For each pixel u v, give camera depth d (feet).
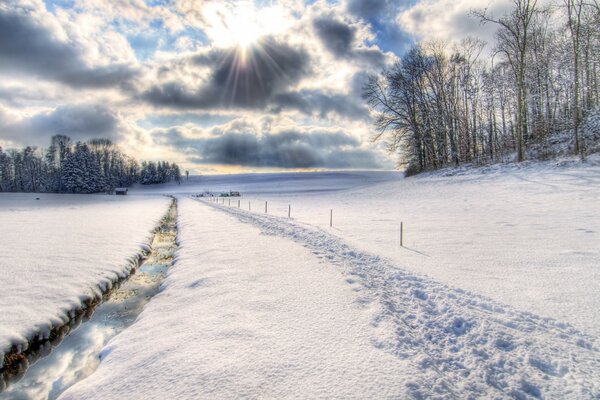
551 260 21.85
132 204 133.18
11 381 13.57
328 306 16.08
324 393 9.43
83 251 34.22
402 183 111.55
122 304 22.53
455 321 14.10
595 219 35.58
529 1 81.30
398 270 21.44
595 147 75.31
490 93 113.70
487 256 23.94
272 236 38.45
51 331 17.47
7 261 28.91
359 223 45.93
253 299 17.54
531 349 11.60
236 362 11.29
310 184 302.04
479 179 84.17
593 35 81.41
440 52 121.19
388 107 128.26
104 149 396.16
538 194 56.90
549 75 98.37
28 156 319.88
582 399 9.04
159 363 11.84
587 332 12.49
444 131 121.60
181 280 23.50
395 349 11.86
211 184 411.34
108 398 10.30
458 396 9.41
